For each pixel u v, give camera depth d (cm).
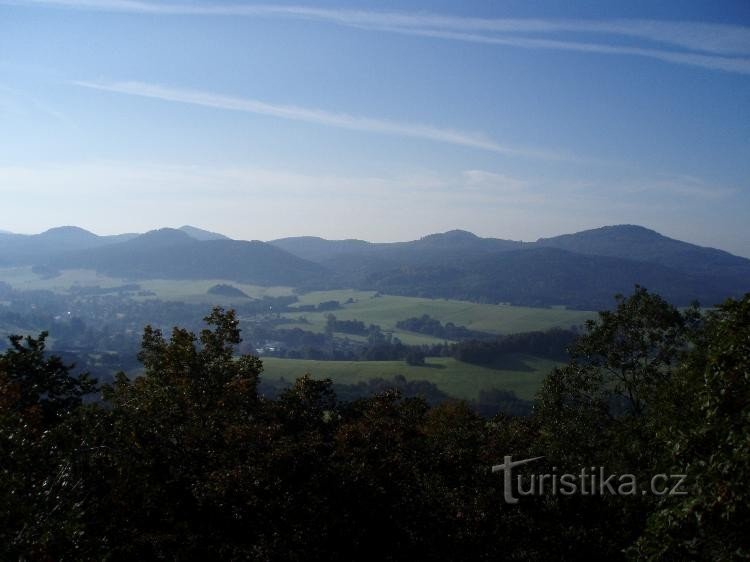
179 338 2278
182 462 1587
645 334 2391
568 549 1514
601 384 2388
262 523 1415
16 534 981
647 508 1523
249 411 2141
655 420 1594
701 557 1016
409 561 1479
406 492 1593
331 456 1708
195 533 1425
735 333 1109
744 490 932
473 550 1512
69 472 1215
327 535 1407
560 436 2050
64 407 2214
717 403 1084
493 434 2180
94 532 1222
